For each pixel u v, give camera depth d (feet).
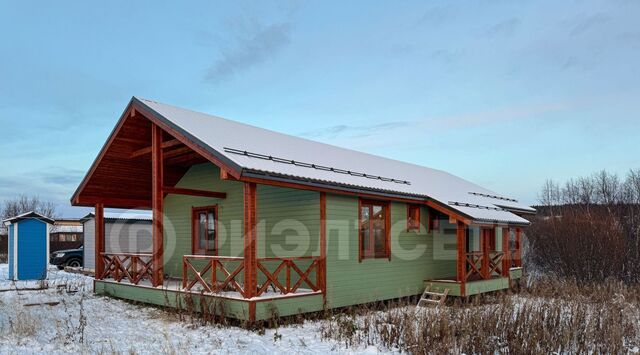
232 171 29.12
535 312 31.81
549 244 71.92
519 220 50.52
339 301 35.65
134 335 28.22
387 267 40.57
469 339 26.71
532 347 26.30
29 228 54.65
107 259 44.14
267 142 39.22
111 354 23.47
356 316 33.88
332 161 41.34
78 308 36.76
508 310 31.89
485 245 46.50
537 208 93.97
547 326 29.99
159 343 26.21
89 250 68.59
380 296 39.47
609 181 102.99
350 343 26.68
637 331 32.24
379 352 25.43
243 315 29.40
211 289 32.63
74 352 24.00
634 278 65.10
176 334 28.40
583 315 31.91
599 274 65.00
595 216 71.61
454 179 63.00
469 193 55.42
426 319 28.53
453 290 42.50
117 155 41.52
